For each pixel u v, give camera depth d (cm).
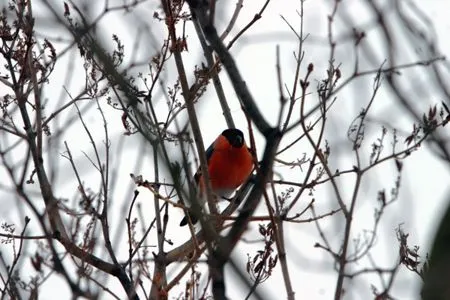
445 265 589
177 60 959
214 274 640
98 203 985
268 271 873
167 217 973
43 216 875
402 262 846
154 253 979
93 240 965
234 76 724
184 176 672
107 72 711
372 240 860
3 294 909
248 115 717
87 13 793
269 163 693
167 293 907
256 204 667
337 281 789
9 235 943
